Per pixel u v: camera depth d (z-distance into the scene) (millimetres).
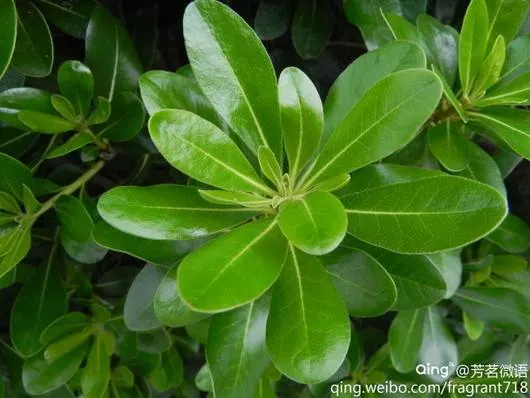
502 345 423
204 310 192
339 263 268
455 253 334
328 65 380
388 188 231
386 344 401
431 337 381
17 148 308
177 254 266
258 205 235
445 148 280
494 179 299
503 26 280
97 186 377
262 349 266
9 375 354
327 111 254
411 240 222
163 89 249
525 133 252
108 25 316
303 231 200
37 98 294
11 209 292
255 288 202
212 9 230
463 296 381
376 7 312
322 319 224
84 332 341
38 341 312
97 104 299
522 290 394
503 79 288
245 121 240
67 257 343
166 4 366
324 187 223
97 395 342
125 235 263
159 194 235
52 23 338
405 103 221
